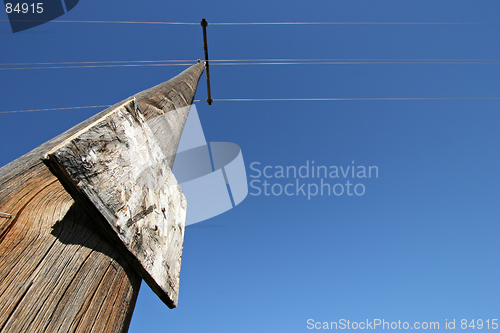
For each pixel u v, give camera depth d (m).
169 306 1.13
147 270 0.94
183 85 3.29
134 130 1.10
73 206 0.82
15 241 0.65
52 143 1.17
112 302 0.78
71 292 0.68
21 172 0.91
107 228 0.81
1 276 0.58
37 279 0.63
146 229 1.01
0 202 0.74
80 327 0.66
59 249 0.71
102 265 0.78
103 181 0.80
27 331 0.56
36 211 0.76
